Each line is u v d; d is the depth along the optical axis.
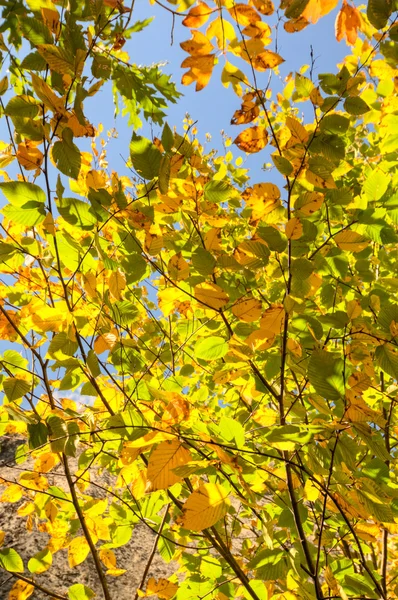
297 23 1.54
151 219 1.62
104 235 1.83
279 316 1.61
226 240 2.28
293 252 1.62
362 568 2.01
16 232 1.79
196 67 1.57
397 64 1.65
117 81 2.12
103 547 2.03
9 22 1.75
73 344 1.65
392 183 1.93
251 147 1.61
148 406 1.56
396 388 1.84
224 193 1.67
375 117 1.88
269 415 1.75
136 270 1.68
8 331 1.82
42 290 1.87
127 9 1.59
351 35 1.61
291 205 1.67
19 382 1.62
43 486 1.96
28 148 1.56
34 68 1.51
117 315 1.81
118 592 4.47
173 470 1.37
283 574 1.77
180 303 1.86
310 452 1.54
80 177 1.78
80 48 1.51
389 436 2.00
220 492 1.35
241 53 1.56
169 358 2.15
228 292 1.83
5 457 4.86
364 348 1.60
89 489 4.27
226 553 1.88
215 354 1.67
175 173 1.61
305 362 1.71
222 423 1.48
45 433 1.54
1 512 5.18
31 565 1.93
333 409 1.70
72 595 1.87
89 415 1.61
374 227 1.68
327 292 1.95
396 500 1.57
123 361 1.98
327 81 1.57
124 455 1.47
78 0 1.60
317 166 1.54
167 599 1.95
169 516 2.21
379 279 2.05
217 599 1.95
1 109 1.61
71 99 1.60
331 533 2.02
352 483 1.52
